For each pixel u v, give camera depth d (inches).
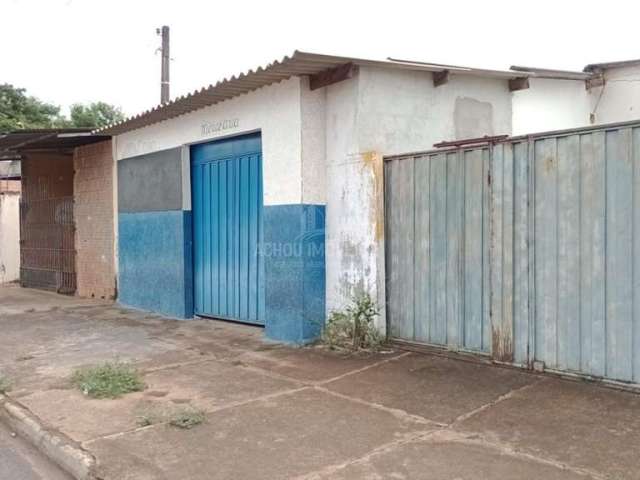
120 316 381.7
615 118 432.8
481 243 229.5
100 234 469.7
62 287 530.9
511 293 218.4
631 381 187.9
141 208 410.3
